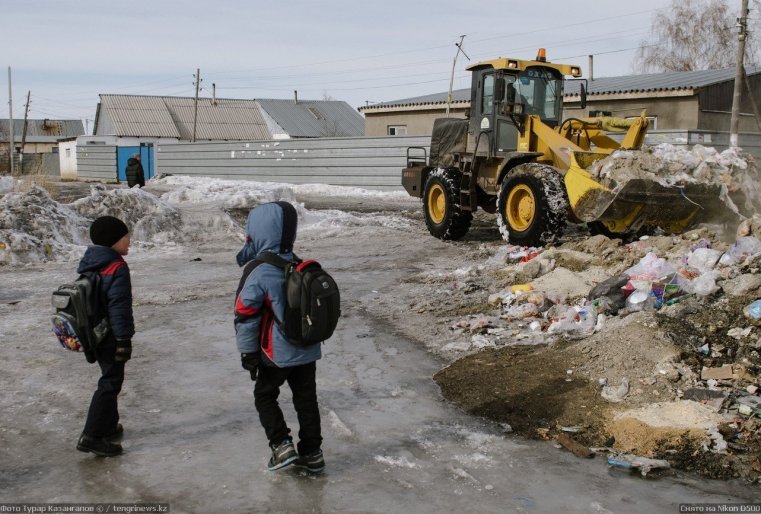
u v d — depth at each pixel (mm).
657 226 10734
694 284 7004
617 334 6023
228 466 4238
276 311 3889
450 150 14141
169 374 5918
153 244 13219
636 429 4637
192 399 5352
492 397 5336
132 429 4785
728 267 7484
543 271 9203
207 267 11133
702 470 4215
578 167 10641
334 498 3861
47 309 8133
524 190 11359
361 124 62531
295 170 31094
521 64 12328
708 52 41219
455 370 5961
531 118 12055
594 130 12625
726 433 4531
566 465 4301
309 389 4117
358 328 7422
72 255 11711
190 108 62156
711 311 6496
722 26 40781
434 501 3840
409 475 4145
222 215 14539
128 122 57688
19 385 5590
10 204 12266
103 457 4336
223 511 3715
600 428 4781
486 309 7879
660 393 5129
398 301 8531
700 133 20859
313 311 3859
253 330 3912
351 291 9195
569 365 5812
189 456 4371
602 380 5414
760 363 5559
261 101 62969
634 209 10297
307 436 4117
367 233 14844
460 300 8344
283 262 3965
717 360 5617
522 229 11453
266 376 4051
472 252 11922
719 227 10805
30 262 11250
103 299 4176
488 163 13008
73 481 4027
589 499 3877
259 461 4309
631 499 3881
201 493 3902
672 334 5875
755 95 26766
